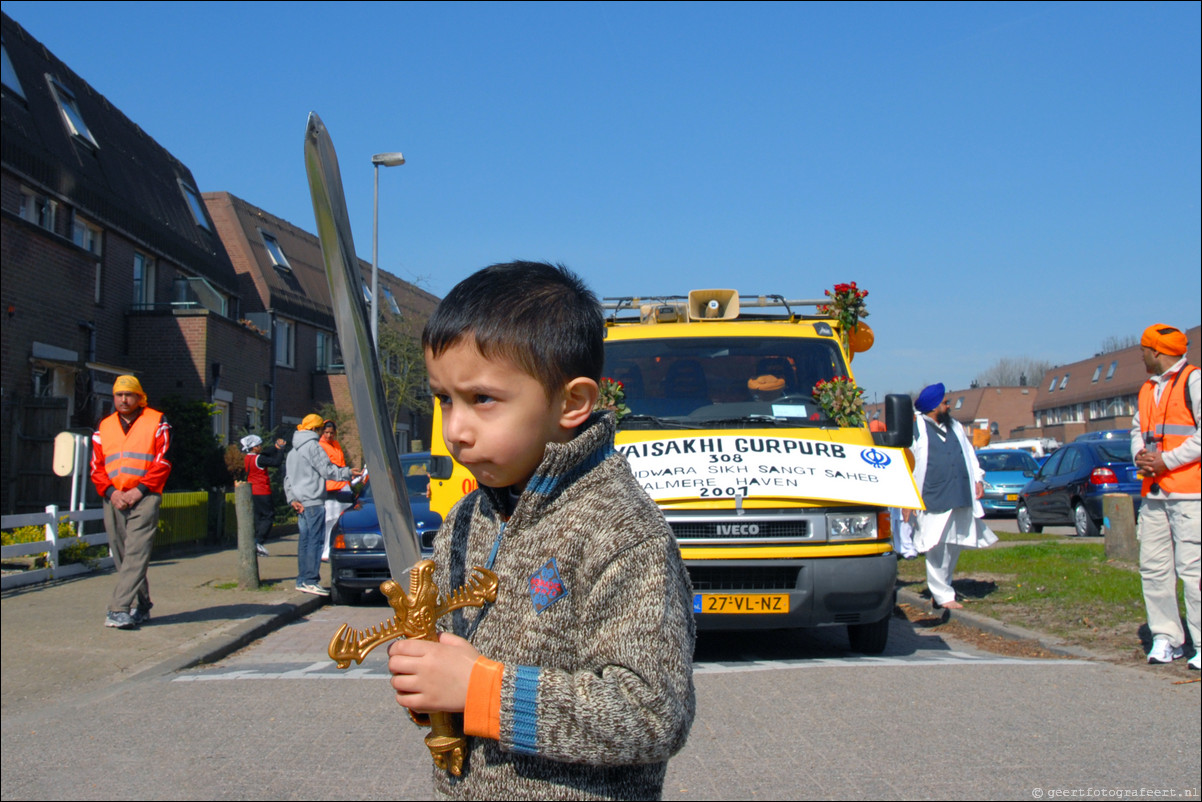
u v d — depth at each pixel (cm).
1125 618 748
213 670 660
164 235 2127
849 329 764
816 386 698
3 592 977
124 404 793
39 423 1377
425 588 149
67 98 1947
